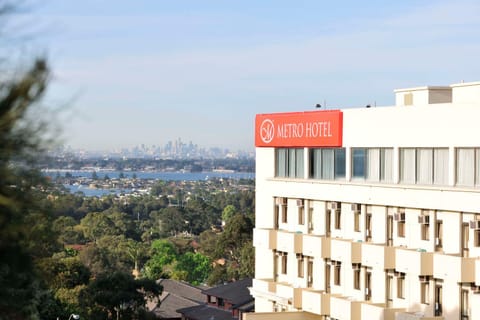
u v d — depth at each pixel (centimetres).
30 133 1123
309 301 4775
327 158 4856
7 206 1126
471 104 3872
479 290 3803
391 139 4350
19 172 1139
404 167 4284
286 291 4984
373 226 4469
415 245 4175
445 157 4028
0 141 1108
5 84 1120
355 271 4578
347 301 4450
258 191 5425
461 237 3897
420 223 4122
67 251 14125
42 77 1123
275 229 5253
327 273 4812
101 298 8325
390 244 4353
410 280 4166
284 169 5228
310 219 4984
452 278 3862
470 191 3816
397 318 4075
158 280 13550
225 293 10400
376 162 4472
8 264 1197
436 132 4066
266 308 5269
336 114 4725
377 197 4394
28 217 1191
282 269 5219
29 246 1201
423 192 4084
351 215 4619
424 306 4062
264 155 5378
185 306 11262
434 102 4512
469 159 3900
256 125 5431
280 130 5184
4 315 1233
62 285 8375
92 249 14375
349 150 4650
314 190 4900
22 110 1113
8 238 1166
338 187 4697
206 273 17325
